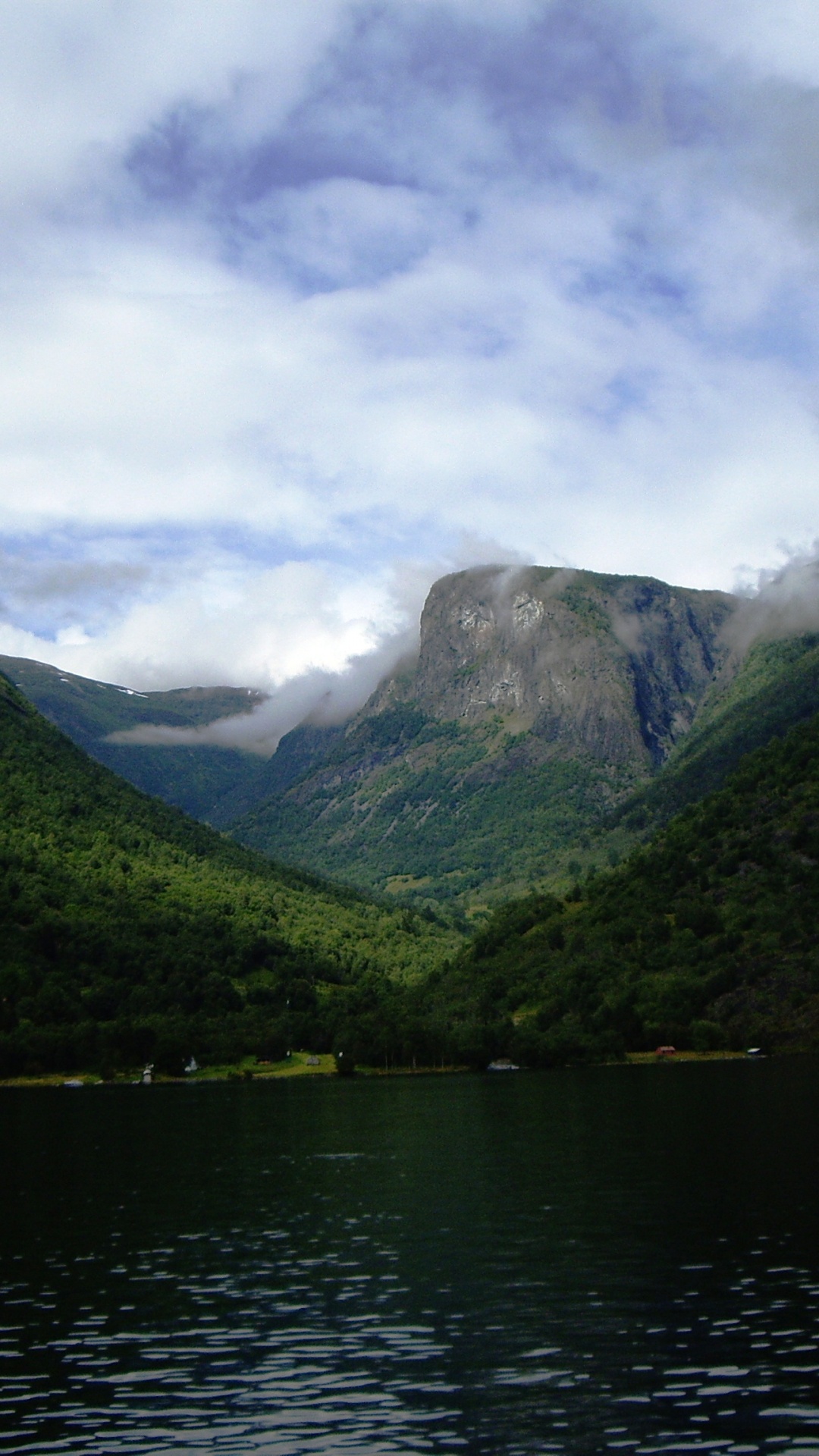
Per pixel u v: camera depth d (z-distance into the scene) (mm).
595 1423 46656
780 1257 71250
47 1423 48219
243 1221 89688
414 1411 48500
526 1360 54156
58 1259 77938
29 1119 171750
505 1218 87000
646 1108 156875
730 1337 56156
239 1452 44938
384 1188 102688
